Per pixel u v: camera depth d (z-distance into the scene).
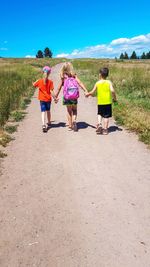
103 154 3.62
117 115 5.25
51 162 3.42
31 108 6.34
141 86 8.19
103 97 4.23
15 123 5.11
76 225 2.27
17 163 3.40
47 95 4.57
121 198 2.63
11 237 2.16
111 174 3.09
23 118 5.45
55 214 2.42
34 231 2.22
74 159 3.49
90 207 2.50
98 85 4.24
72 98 4.38
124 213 2.41
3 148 3.88
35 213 2.44
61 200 2.62
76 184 2.90
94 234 2.17
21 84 9.09
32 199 2.65
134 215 2.38
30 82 10.25
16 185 2.90
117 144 3.95
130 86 8.25
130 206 2.51
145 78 9.23
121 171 3.16
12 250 2.04
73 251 2.01
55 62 31.33
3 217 2.39
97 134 4.38
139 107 5.77
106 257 1.95
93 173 3.12
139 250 2.01
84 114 5.69
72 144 3.98
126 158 3.49
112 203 2.55
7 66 19.66
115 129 4.62
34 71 15.55
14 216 2.40
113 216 2.37
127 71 11.81
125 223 2.28
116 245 2.06
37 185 2.89
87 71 14.78
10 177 3.07
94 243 2.08
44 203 2.58
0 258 1.97
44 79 4.52
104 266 1.88
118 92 7.66
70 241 2.11
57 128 4.75
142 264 1.89
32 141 4.14
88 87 8.64
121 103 6.05
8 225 2.29
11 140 4.19
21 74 12.54
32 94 8.14
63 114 5.74
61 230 2.22
